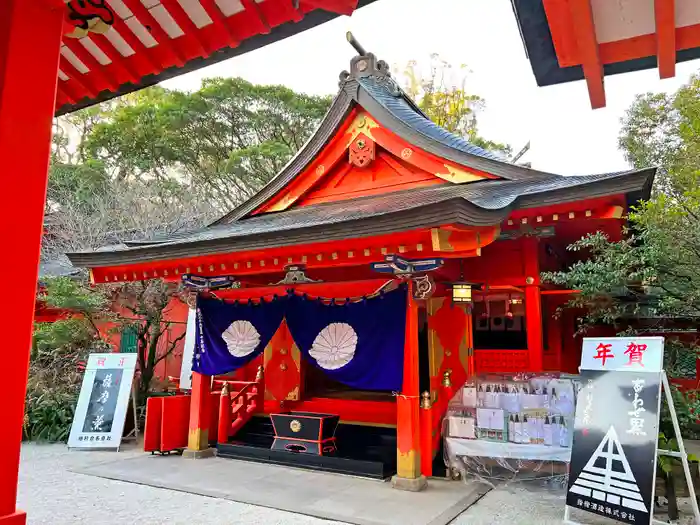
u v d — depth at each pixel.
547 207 6.82
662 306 7.00
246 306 8.25
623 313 7.82
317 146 9.49
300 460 7.62
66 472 7.42
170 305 14.59
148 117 24.52
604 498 4.98
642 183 6.13
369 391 10.20
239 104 26.00
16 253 2.09
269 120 26.75
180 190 19.42
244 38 3.04
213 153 26.36
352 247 6.48
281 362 9.80
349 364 7.09
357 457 7.43
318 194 9.77
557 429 6.46
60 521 5.29
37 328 11.55
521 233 7.86
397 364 6.76
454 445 6.88
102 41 3.29
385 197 8.70
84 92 3.78
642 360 5.20
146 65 3.42
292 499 6.03
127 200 15.97
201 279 8.47
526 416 6.64
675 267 6.73
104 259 8.02
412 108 10.33
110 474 7.23
